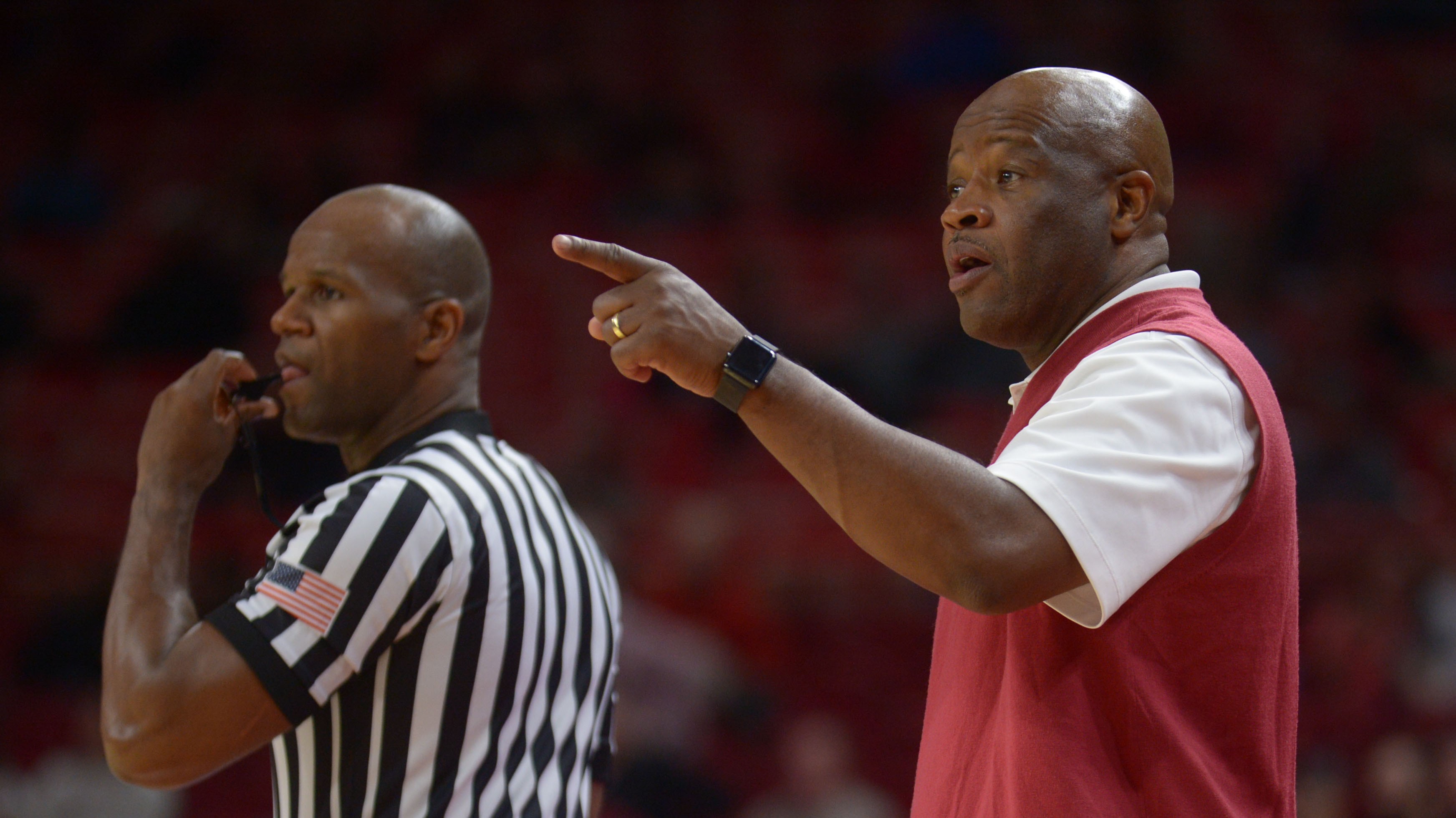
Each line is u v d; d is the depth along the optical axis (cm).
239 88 4456
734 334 544
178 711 661
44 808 1989
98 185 4034
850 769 2120
